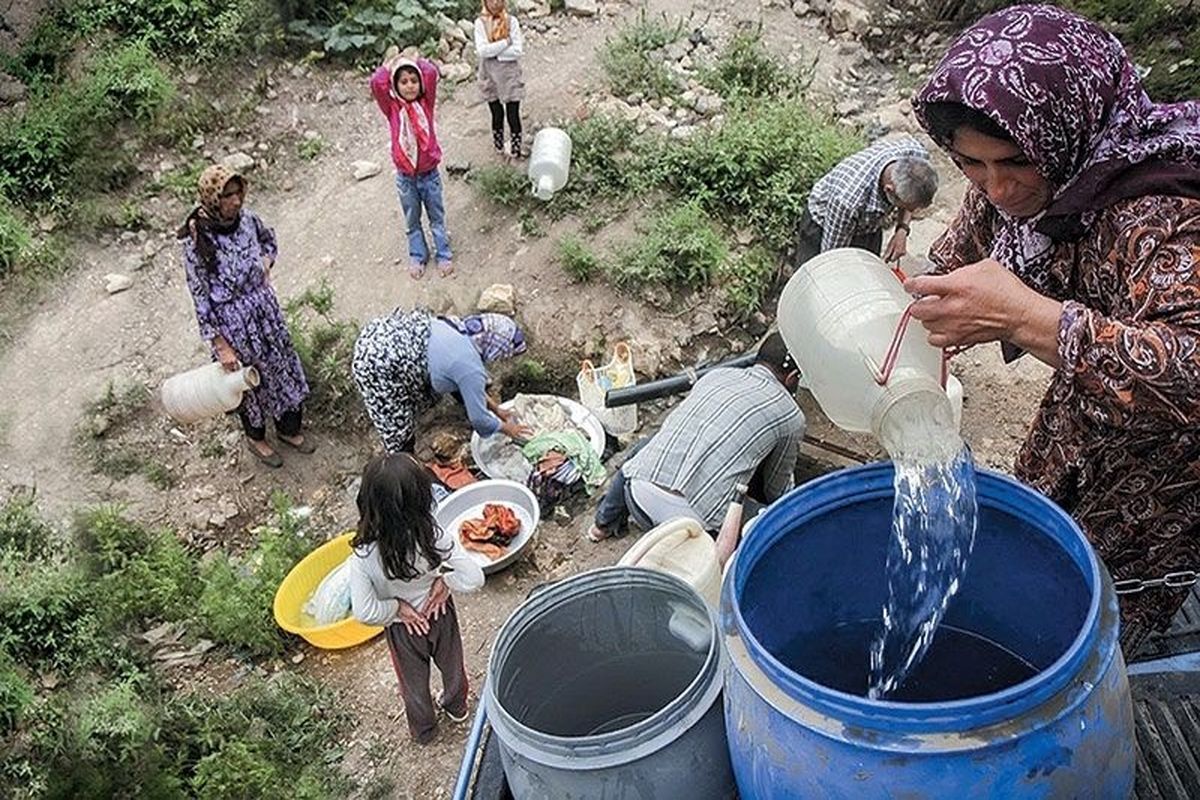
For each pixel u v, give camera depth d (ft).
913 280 5.87
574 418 21.07
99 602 18.93
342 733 17.34
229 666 18.45
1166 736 7.85
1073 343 5.58
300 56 28.48
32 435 21.65
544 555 19.39
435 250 23.77
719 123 25.58
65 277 24.18
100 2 27.53
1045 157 5.79
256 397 20.45
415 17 29.09
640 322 22.43
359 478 21.31
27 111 25.82
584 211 24.06
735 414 15.53
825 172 23.93
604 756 5.23
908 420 6.36
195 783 16.40
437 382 19.19
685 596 6.03
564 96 27.14
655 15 29.84
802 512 5.77
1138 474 7.09
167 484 21.13
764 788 4.96
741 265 22.85
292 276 23.91
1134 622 7.98
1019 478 7.97
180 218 25.35
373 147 26.86
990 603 6.05
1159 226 5.73
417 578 14.52
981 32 5.95
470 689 17.40
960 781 4.45
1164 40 27.50
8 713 17.17
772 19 30.12
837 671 6.30
